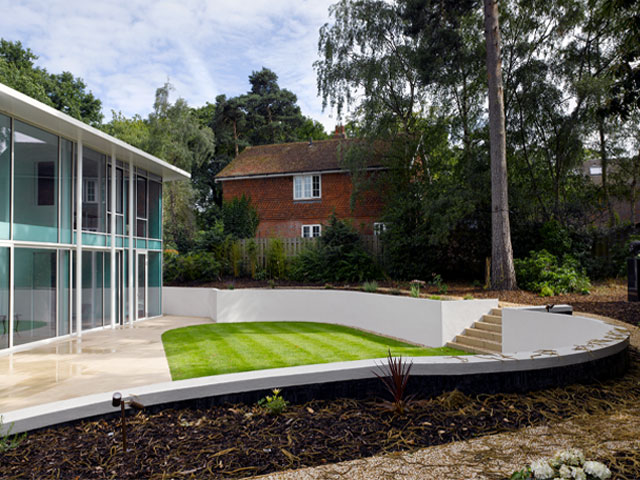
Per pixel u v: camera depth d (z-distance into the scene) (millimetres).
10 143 10633
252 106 41719
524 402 4504
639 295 10664
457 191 16484
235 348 10977
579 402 4527
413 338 12250
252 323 15867
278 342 11820
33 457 3414
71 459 3379
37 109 10250
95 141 12961
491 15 14906
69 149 12664
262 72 43500
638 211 25188
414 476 3041
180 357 9922
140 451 3494
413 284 15086
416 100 20672
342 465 3227
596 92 15539
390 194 20734
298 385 4465
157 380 7977
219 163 38000
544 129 17969
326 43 19828
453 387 4629
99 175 14016
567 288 13258
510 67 17891
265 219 25562
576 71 17453
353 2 19531
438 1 17531
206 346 11266
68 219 12617
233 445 3584
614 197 20609
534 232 16578
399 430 3846
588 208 18094
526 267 14398
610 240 16594
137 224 16391
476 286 15594
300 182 25156
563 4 16297
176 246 25234
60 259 12383
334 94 20047
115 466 3275
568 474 2477
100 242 14023
